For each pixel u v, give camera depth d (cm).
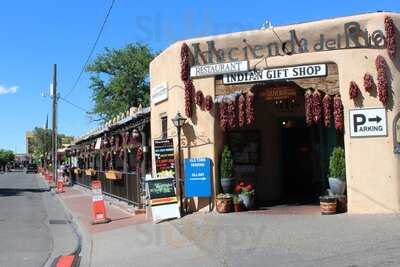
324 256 984
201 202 1616
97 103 5888
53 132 5325
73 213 2055
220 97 1590
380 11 1440
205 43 1612
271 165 1847
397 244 1038
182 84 1652
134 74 5728
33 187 4406
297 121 1870
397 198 1416
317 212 1502
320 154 1833
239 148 1803
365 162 1434
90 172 3431
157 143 1661
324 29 1479
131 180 2083
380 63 1425
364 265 902
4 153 16388
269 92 1655
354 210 1439
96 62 5812
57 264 1119
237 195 1602
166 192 1582
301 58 1507
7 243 1407
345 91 1455
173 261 1062
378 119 1428
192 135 1636
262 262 978
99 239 1410
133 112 2139
